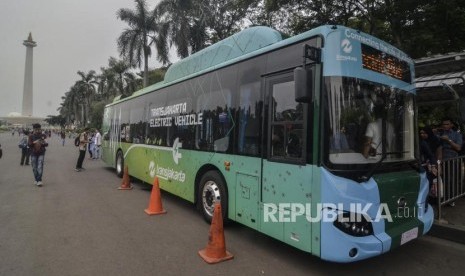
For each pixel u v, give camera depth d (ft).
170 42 80.18
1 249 16.15
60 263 14.56
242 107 17.37
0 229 19.22
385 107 14.26
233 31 68.64
